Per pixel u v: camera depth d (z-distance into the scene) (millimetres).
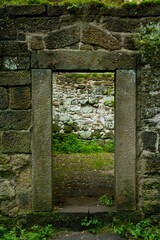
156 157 4648
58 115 10695
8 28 4488
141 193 4695
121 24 4531
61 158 9164
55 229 4648
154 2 4504
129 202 4695
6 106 4559
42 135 4594
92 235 4500
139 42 4527
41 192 4652
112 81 10656
